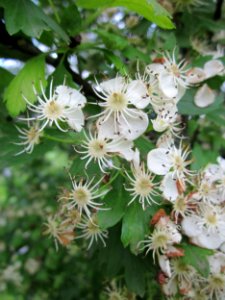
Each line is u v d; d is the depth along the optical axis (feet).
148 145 0.23
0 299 0.50
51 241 0.31
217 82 0.27
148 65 0.24
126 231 0.21
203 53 0.32
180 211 0.22
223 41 0.34
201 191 0.23
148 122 0.22
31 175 0.59
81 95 0.22
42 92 0.22
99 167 0.22
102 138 0.21
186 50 0.33
